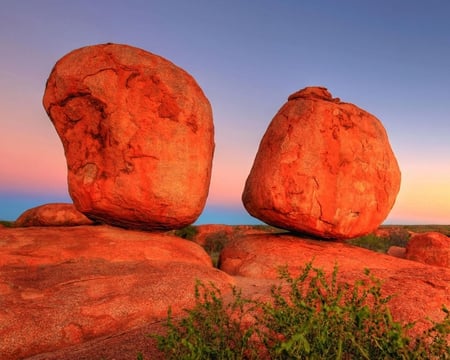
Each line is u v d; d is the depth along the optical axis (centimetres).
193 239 2805
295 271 919
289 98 1241
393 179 1167
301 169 1034
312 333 274
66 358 467
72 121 951
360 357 264
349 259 981
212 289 732
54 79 943
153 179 904
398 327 259
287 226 1080
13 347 524
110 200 912
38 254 795
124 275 736
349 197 1059
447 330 277
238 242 1134
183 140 933
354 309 285
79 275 718
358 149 1098
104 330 593
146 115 918
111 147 912
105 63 923
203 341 315
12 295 620
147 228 1005
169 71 959
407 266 977
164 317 642
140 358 317
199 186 954
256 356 322
